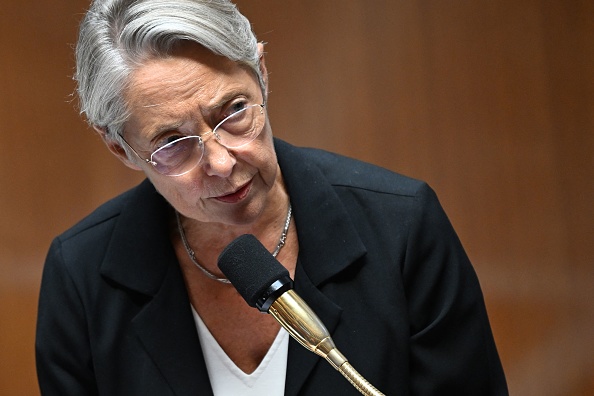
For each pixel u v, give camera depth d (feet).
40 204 34.06
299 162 19.38
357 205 19.06
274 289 14.69
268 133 16.93
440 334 18.56
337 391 18.08
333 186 19.26
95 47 16.14
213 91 15.93
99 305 19.19
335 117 32.89
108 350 18.89
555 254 31.68
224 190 16.61
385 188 19.16
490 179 32.04
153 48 15.75
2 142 33.99
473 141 32.07
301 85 33.01
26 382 33.94
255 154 16.47
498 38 31.81
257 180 16.98
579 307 31.53
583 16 31.24
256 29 33.12
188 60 15.85
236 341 18.94
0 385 33.91
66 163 34.17
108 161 34.14
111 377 18.89
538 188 31.73
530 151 31.76
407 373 18.38
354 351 18.21
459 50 32.04
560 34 31.42
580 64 31.32
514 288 31.96
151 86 15.87
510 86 31.76
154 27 15.56
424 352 18.45
